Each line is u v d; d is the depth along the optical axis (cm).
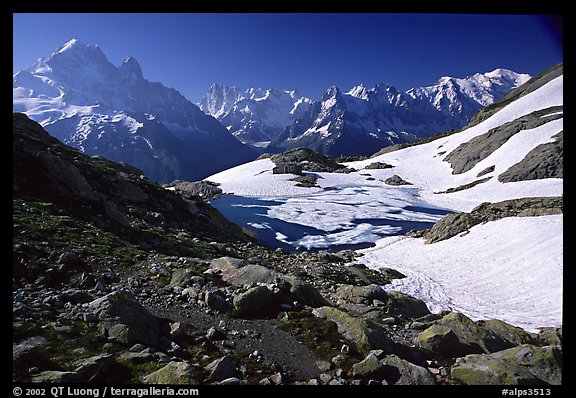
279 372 995
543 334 1711
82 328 1014
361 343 1176
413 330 1628
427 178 13612
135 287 1477
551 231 3319
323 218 7500
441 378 1080
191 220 3638
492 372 1049
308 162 16512
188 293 1449
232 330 1224
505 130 13188
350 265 3469
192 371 872
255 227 6562
